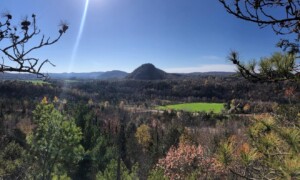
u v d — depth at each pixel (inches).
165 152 2236.7
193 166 1192.2
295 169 130.6
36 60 133.1
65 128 1295.5
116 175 1466.5
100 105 4943.4
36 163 1275.8
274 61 148.2
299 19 125.2
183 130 2472.9
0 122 1566.2
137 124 3772.1
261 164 166.4
